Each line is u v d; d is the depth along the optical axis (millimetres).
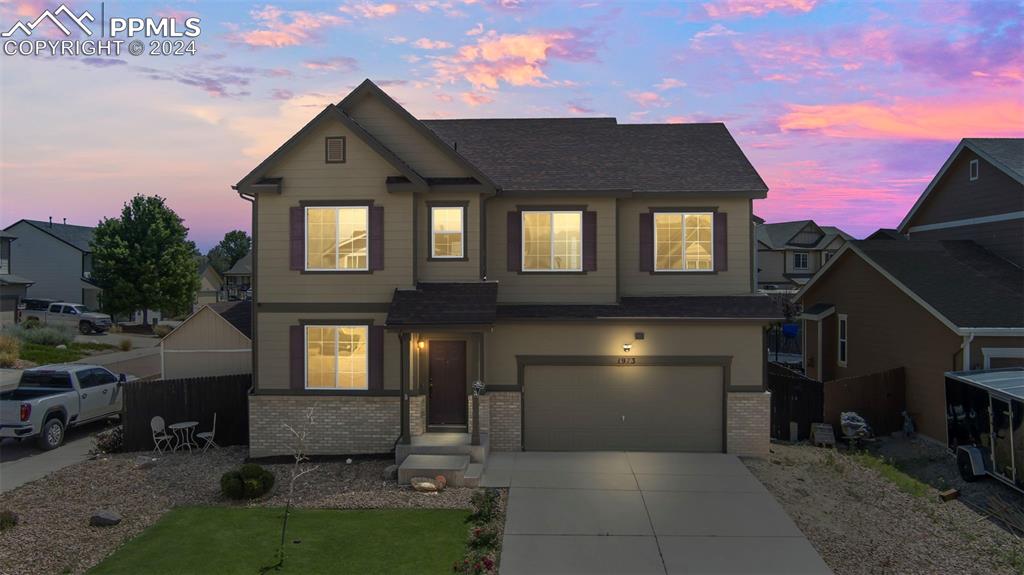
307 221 15367
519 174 16875
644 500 12336
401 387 14773
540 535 10719
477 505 11961
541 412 15797
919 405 18453
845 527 11305
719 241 16469
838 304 23203
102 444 15836
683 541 10547
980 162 22609
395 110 15625
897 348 19547
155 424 15398
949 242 22625
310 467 14453
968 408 14570
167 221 45500
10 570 9180
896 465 15656
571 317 15398
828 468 14656
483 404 15266
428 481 12852
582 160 17672
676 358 15617
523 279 16266
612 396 15758
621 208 16547
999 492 13406
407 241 15250
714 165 17422
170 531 10703
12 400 15711
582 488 12977
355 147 15297
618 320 15375
